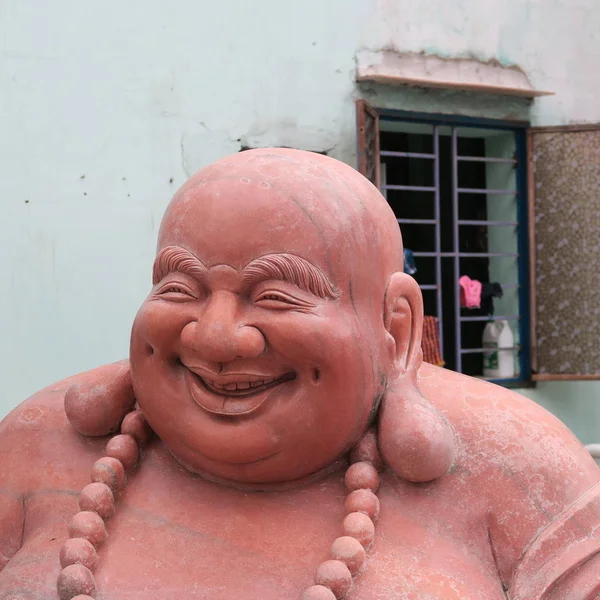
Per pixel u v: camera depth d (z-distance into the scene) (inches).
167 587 53.1
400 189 164.7
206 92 145.9
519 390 171.2
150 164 143.3
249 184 55.2
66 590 52.2
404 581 52.3
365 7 154.3
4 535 63.4
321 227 54.7
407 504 56.9
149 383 57.9
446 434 56.5
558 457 58.6
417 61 157.5
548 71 169.0
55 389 68.8
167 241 57.4
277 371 54.4
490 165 176.6
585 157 165.6
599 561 55.9
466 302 166.6
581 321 167.5
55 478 62.4
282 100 150.3
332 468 58.9
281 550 54.3
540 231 169.5
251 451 54.8
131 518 57.8
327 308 54.2
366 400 56.3
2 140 135.6
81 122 139.4
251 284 54.0
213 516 56.8
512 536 56.7
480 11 162.2
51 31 137.5
